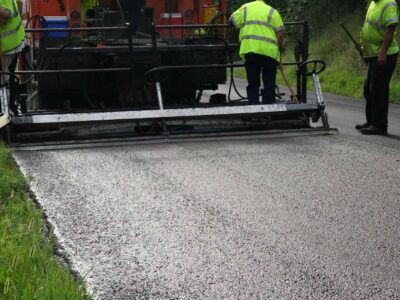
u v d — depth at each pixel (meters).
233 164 6.57
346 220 4.76
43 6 9.21
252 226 4.62
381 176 6.08
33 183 5.76
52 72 8.01
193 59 8.95
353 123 10.10
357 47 9.15
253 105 8.34
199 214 4.90
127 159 6.84
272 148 7.44
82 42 8.53
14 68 8.33
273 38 8.68
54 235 4.41
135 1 9.45
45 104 9.42
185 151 7.27
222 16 9.62
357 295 3.51
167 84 9.17
